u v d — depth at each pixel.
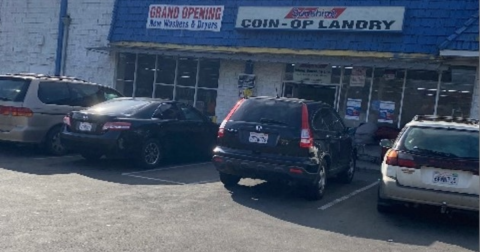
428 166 7.55
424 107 13.95
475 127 7.83
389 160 7.86
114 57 18.78
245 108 9.10
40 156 11.55
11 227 5.96
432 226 7.79
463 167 7.38
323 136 9.07
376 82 14.64
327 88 15.34
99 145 10.25
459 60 12.88
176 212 7.34
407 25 13.66
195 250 5.73
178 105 11.79
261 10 15.53
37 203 7.17
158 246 5.75
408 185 7.63
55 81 11.88
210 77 17.02
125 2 18.25
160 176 10.12
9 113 11.14
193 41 16.50
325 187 9.45
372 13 14.02
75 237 5.80
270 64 15.95
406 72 14.22
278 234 6.69
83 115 10.49
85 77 19.44
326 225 7.40
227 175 9.48
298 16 14.96
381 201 8.20
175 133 11.37
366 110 14.75
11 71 21.19
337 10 14.47
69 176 9.41
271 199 8.81
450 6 13.36
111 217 6.77
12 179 8.71
